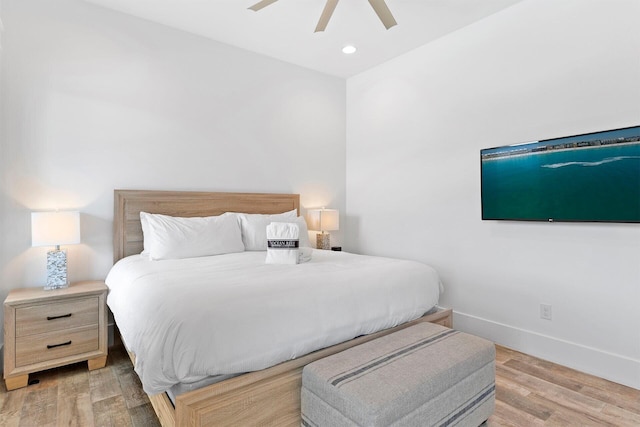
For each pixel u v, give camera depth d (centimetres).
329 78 432
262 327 158
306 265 241
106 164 288
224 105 351
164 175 316
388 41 341
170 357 140
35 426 181
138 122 303
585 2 238
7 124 249
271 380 159
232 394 148
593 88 234
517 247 278
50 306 230
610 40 227
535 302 267
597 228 234
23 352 221
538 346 264
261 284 180
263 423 157
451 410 160
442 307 333
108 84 288
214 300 157
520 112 273
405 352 174
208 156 341
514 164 273
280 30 322
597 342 235
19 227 254
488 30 294
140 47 303
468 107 310
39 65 261
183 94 326
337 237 442
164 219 287
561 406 200
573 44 244
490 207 290
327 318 180
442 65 332
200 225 295
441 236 336
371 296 203
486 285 299
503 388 220
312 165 419
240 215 331
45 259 262
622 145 219
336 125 439
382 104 397
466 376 168
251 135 370
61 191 270
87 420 186
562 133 250
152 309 158
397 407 136
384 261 263
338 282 198
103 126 287
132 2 280
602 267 232
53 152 266
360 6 279
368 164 416
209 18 303
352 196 439
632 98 218
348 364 161
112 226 291
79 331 240
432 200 344
